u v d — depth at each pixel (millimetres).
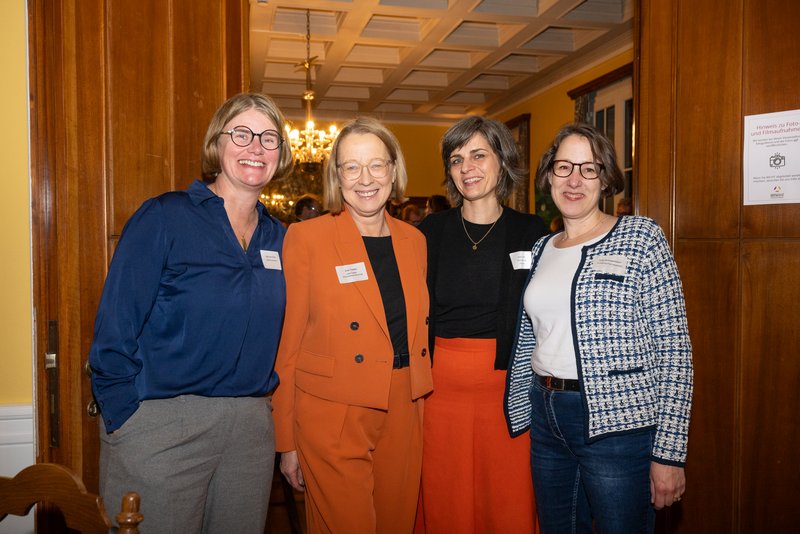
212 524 1576
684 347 1649
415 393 1872
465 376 1969
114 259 1452
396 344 1866
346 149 1840
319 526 1815
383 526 1878
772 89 2123
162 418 1443
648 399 1656
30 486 1086
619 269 1679
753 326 2186
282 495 2955
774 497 2172
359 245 1867
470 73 7828
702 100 2234
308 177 9656
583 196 1797
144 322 1476
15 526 1993
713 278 2234
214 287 1511
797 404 2139
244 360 1575
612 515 1661
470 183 2037
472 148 2031
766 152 2135
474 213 2121
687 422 1638
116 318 1413
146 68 1865
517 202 8953
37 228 1818
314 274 1820
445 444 1985
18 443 1982
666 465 1633
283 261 1795
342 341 1798
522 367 1930
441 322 2062
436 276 2088
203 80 1966
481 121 2062
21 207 1987
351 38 6574
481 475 1978
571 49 6945
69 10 1771
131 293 1432
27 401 2012
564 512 1821
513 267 2018
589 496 1719
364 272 1827
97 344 1406
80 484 1060
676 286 1673
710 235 2238
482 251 2064
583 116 7383
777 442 2164
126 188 1838
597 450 1672
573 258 1796
